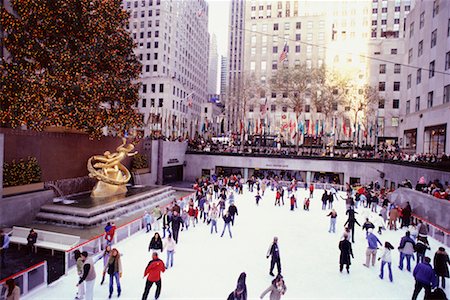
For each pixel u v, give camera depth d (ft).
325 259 39.09
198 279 32.19
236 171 130.11
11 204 49.21
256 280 32.27
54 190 63.31
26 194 52.90
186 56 268.00
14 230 42.52
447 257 29.40
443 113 90.89
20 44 62.85
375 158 108.17
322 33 200.03
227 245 43.57
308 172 115.65
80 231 48.52
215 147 132.87
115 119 73.97
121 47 79.30
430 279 25.68
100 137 76.23
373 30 225.97
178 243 43.98
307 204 69.10
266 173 129.08
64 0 64.64
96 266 34.73
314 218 61.57
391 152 121.19
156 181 104.88
